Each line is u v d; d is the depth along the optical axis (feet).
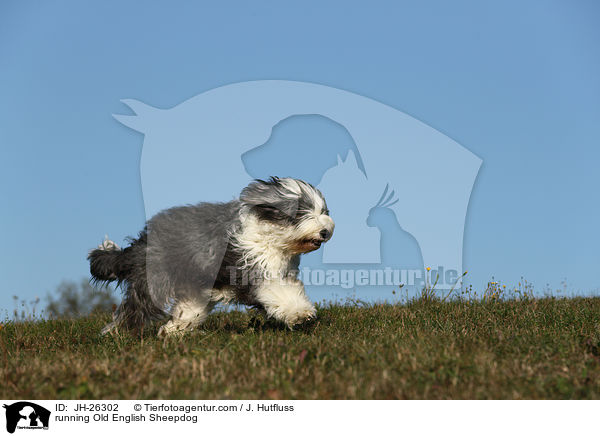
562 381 22.22
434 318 37.68
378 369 24.00
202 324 38.65
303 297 35.96
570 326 33.81
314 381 22.99
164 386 22.70
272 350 27.66
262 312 36.86
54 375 24.47
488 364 24.00
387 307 43.62
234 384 22.84
